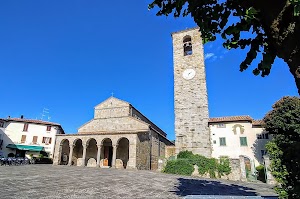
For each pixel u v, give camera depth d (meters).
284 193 5.52
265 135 31.38
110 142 36.16
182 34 40.69
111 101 38.22
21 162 32.78
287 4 2.66
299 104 24.39
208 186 16.53
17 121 48.56
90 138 33.75
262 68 4.41
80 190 11.88
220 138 32.91
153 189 13.41
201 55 37.88
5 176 15.88
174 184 16.33
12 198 9.09
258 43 4.43
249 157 30.92
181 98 36.41
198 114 34.66
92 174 20.44
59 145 35.44
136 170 27.55
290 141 5.57
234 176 25.47
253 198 9.62
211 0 4.80
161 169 28.75
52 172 20.70
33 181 14.28
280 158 5.69
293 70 2.68
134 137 30.61
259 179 26.39
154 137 37.19
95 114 38.44
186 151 32.19
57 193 10.73
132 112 38.53
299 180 5.01
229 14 4.73
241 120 32.81
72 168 26.98
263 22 3.32
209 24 4.93
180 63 38.81
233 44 4.65
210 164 26.55
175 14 5.38
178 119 35.31
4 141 46.44
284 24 2.73
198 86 36.22
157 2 5.47
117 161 34.69
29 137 48.75
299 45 2.58
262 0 2.98
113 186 13.84
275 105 27.23
